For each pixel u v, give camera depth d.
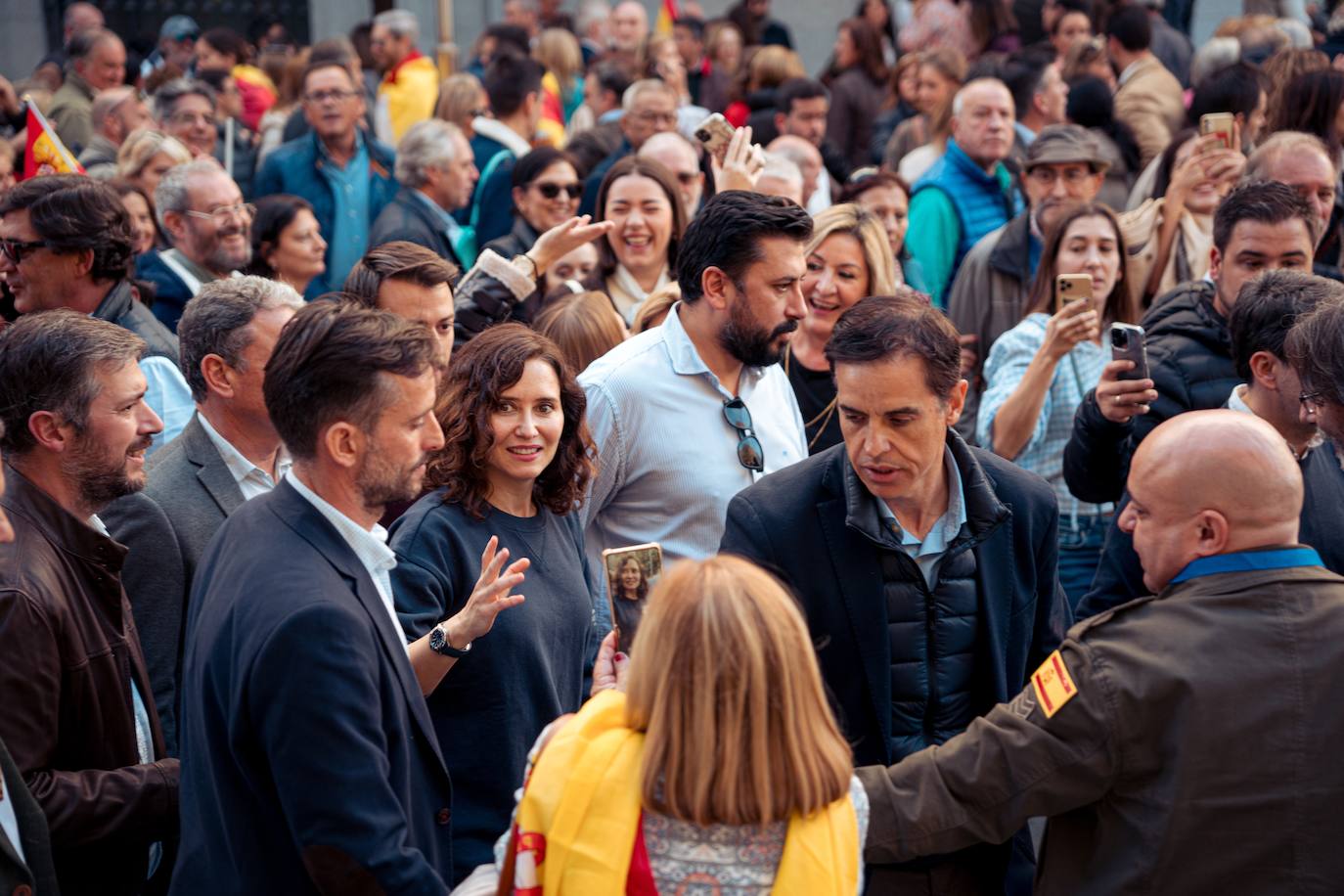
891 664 4.11
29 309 5.79
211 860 3.48
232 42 15.33
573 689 4.64
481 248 10.61
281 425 3.55
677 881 2.91
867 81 15.40
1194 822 3.39
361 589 3.50
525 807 3.01
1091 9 14.80
